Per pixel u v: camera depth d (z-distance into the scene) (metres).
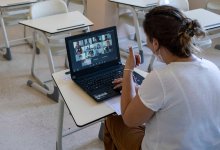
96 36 1.53
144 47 3.59
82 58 1.51
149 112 1.09
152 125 1.16
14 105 2.52
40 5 2.64
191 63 1.09
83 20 2.48
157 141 1.15
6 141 2.11
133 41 3.77
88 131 2.22
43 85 2.77
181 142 1.11
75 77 1.51
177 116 1.07
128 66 1.26
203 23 2.48
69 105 1.33
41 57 3.41
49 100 2.60
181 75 1.07
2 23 3.14
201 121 1.10
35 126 2.27
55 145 2.07
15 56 3.44
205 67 1.11
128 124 1.17
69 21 2.44
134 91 1.24
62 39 2.64
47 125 2.28
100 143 2.10
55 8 2.71
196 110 1.07
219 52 3.63
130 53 1.27
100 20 3.58
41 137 2.15
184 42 1.05
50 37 2.51
